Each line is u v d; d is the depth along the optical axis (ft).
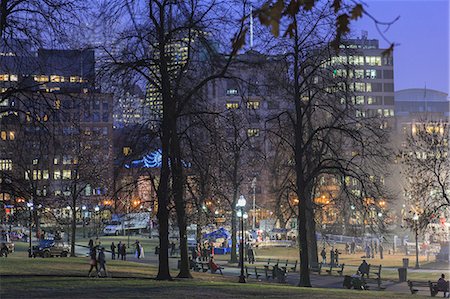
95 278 91.61
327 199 205.98
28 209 166.71
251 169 205.05
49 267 118.11
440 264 184.55
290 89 113.80
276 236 285.23
